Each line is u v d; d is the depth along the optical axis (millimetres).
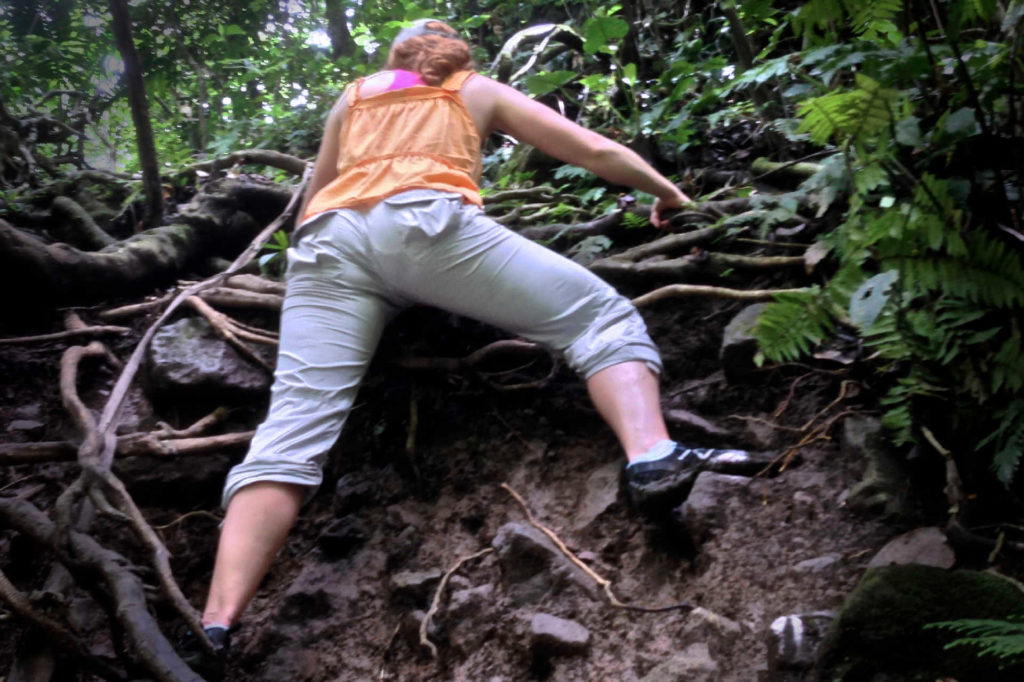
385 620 2189
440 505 2418
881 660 1581
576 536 2199
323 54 5125
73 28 5410
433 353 2658
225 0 5430
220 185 3463
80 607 2295
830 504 2049
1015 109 1910
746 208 2729
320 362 2131
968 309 1848
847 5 1994
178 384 2639
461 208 2162
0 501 2189
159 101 5598
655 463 1973
